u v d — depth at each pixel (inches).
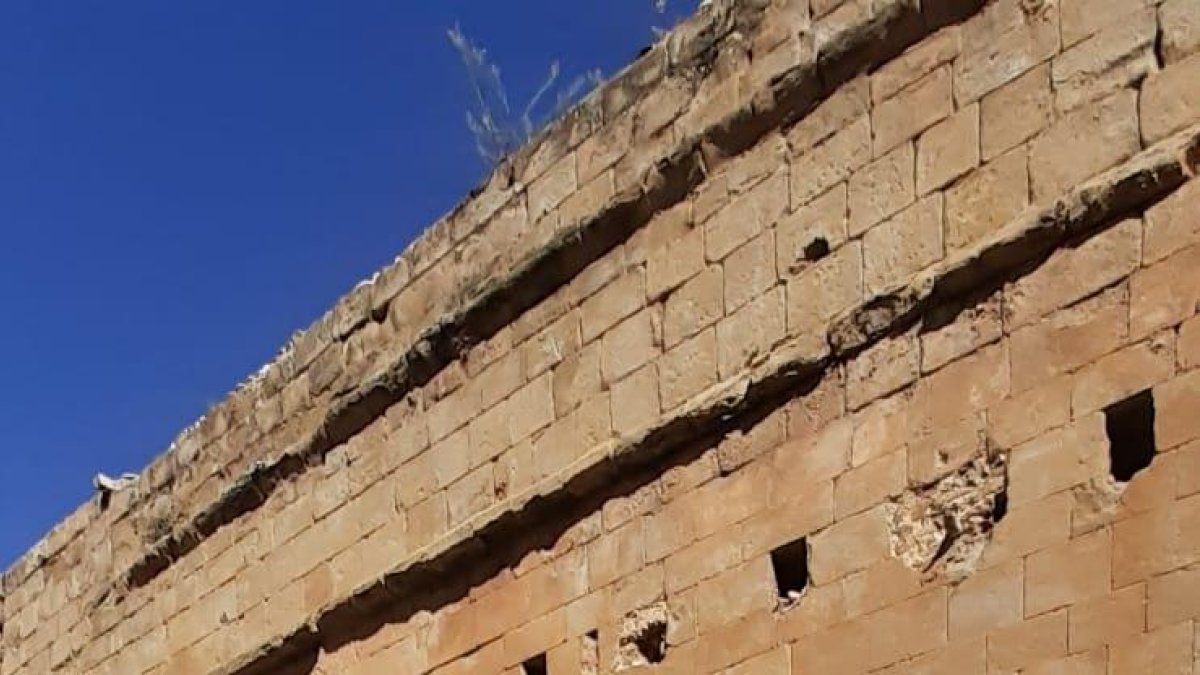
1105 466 440.1
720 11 572.1
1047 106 472.4
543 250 619.8
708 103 568.4
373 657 687.1
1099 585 433.7
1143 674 420.2
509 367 636.7
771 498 526.3
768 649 516.4
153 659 831.1
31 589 962.7
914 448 487.5
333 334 732.0
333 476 722.8
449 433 661.3
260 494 765.3
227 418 797.2
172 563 828.0
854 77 526.0
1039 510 451.2
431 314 676.7
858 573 494.6
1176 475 424.2
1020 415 462.0
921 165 501.4
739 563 532.4
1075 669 434.3
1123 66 457.4
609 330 595.2
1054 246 462.6
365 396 700.7
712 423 547.8
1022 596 450.0
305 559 731.4
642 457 570.3
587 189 610.9
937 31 504.7
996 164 481.7
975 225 484.1
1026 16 482.6
